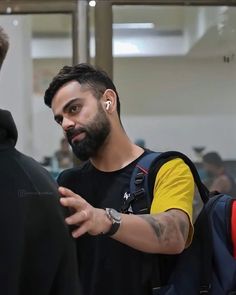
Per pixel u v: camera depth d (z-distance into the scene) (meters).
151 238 1.19
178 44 2.98
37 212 0.86
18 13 2.76
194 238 1.41
